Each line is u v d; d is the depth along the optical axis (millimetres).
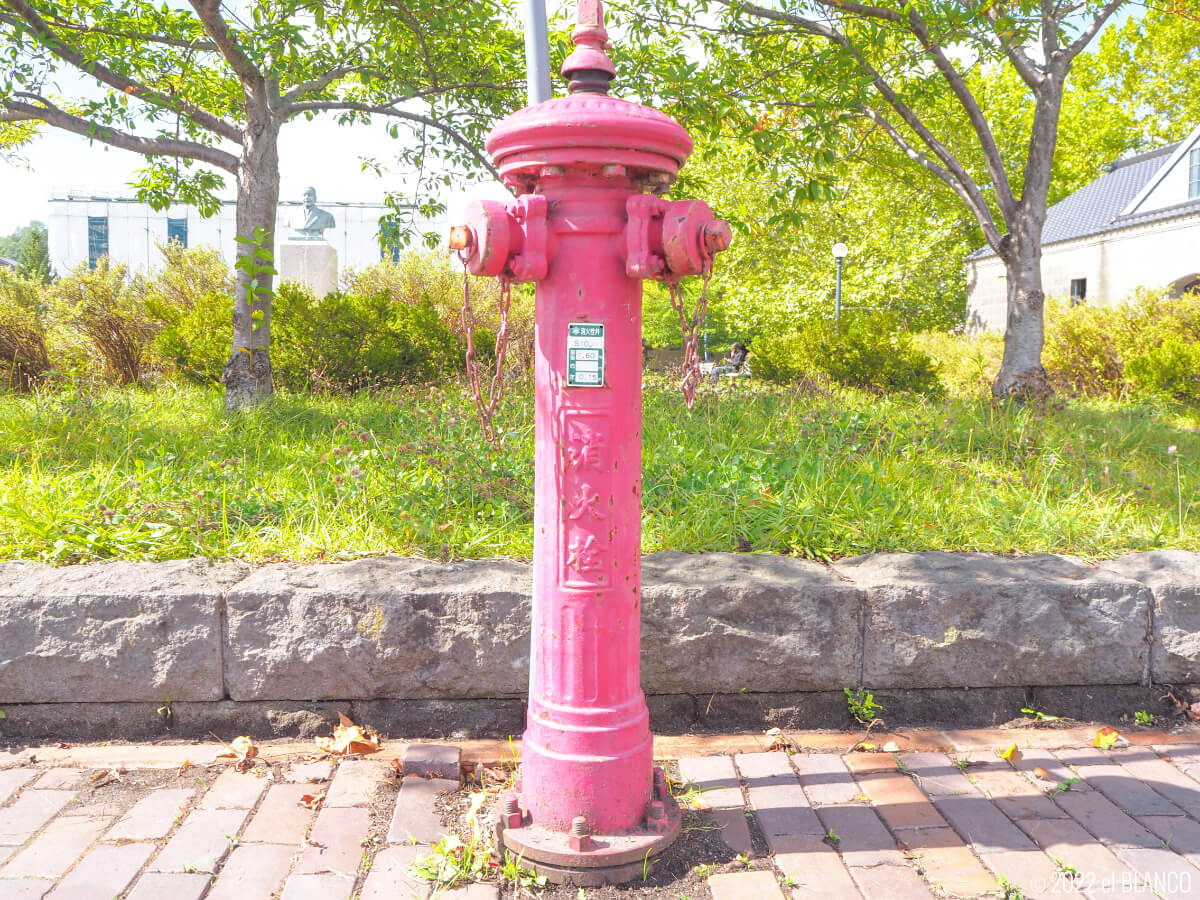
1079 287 22969
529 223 2338
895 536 4137
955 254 29094
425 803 2889
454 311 13344
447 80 9156
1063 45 9930
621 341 2449
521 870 2506
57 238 55906
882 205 25281
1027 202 9398
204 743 3322
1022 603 3480
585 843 2488
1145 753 3270
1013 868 2545
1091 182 28266
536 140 2285
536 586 2602
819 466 4922
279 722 3371
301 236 16438
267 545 3879
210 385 9523
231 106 9992
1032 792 2990
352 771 3104
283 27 7328
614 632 2541
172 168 9680
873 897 2416
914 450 5672
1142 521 4559
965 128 14680
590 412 2445
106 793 2945
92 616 3277
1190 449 7055
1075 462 5590
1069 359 14008
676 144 2357
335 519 4227
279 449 5676
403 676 3363
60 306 10484
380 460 5141
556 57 8812
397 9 8023
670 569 3596
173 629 3291
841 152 11578
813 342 12047
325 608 3316
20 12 6914
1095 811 2859
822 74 8305
